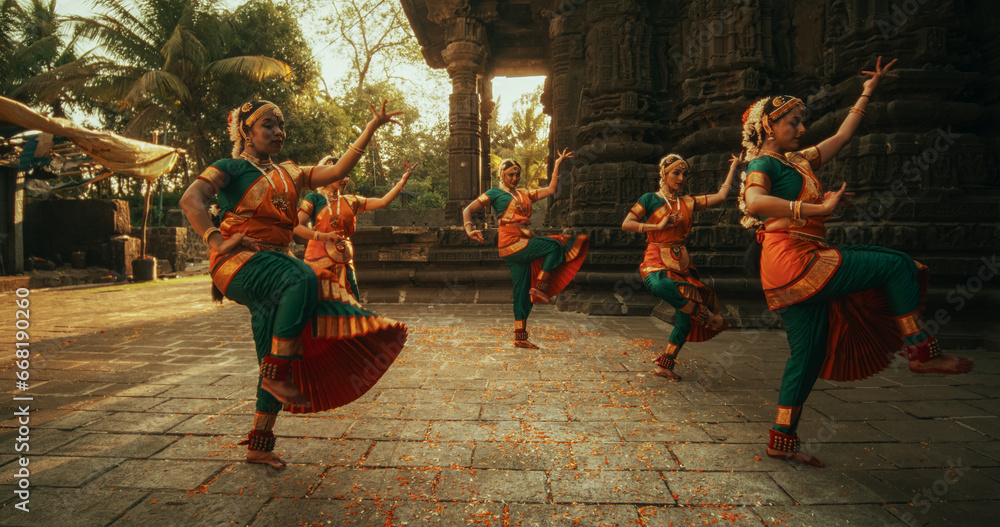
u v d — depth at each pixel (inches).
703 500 81.7
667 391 140.0
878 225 219.5
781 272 95.7
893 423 115.1
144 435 107.4
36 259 638.5
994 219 218.1
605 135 336.5
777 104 99.6
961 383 145.7
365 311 93.3
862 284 89.9
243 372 159.9
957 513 77.5
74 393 137.3
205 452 99.0
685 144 311.6
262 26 814.5
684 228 154.0
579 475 90.3
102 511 77.3
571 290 316.5
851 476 89.7
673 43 340.8
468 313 296.0
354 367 98.6
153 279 662.5
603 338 215.0
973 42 231.5
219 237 86.2
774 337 218.5
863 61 236.2
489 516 77.0
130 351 193.0
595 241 307.1
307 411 93.5
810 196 98.3
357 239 356.5
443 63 556.7
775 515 77.3
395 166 1233.4
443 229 347.9
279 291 84.7
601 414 121.6
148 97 716.0
